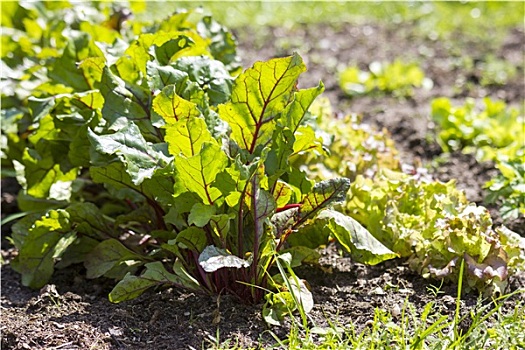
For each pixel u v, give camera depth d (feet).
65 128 17.15
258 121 15.25
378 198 17.21
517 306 14.11
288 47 33.45
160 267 14.88
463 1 40.11
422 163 23.22
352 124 21.18
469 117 24.40
